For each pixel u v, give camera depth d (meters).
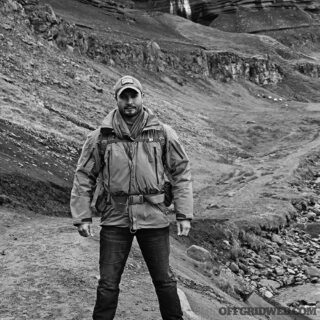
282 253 13.73
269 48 86.25
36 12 34.75
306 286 10.80
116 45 45.91
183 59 55.91
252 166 26.30
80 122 22.80
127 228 3.57
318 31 112.00
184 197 3.61
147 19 87.69
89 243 6.93
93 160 3.61
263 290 10.33
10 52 27.83
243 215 16.44
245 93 59.09
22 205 9.63
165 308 3.70
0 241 7.07
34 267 5.86
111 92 32.66
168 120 33.84
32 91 23.89
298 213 18.39
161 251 3.61
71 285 5.33
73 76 30.97
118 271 3.62
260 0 113.44
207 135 33.62
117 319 4.55
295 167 25.38
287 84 72.25
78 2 74.88
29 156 13.74
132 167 3.49
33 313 4.62
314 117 41.72
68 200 11.64
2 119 16.58
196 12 115.56
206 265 8.77
